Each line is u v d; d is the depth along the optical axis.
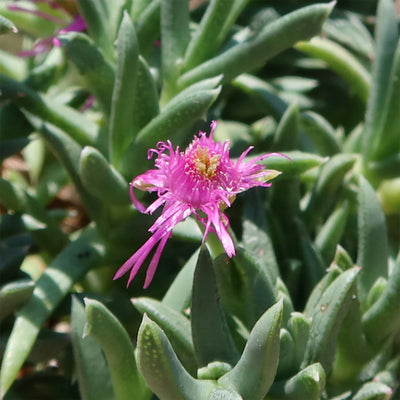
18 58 0.41
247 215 0.36
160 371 0.30
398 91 0.37
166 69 0.36
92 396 0.33
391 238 0.38
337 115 0.42
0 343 0.34
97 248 0.35
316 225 0.37
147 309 0.32
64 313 0.35
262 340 0.30
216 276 0.33
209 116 0.38
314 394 0.31
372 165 0.38
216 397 0.31
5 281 0.34
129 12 0.36
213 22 0.35
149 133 0.34
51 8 0.41
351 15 0.42
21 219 0.35
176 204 0.31
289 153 0.35
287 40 0.35
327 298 0.32
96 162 0.33
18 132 0.36
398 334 0.35
